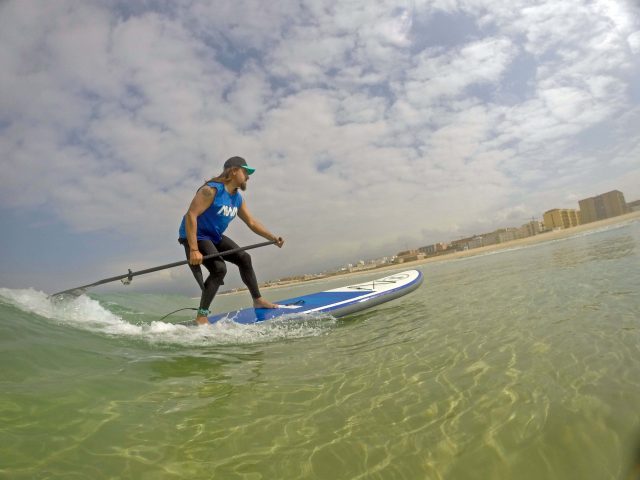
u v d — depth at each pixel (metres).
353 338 3.52
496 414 1.66
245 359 2.94
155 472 1.39
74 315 4.24
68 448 1.50
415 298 5.91
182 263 4.49
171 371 2.57
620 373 1.87
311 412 1.88
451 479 1.29
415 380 2.18
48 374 2.23
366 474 1.36
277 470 1.41
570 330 2.73
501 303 4.23
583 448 1.35
